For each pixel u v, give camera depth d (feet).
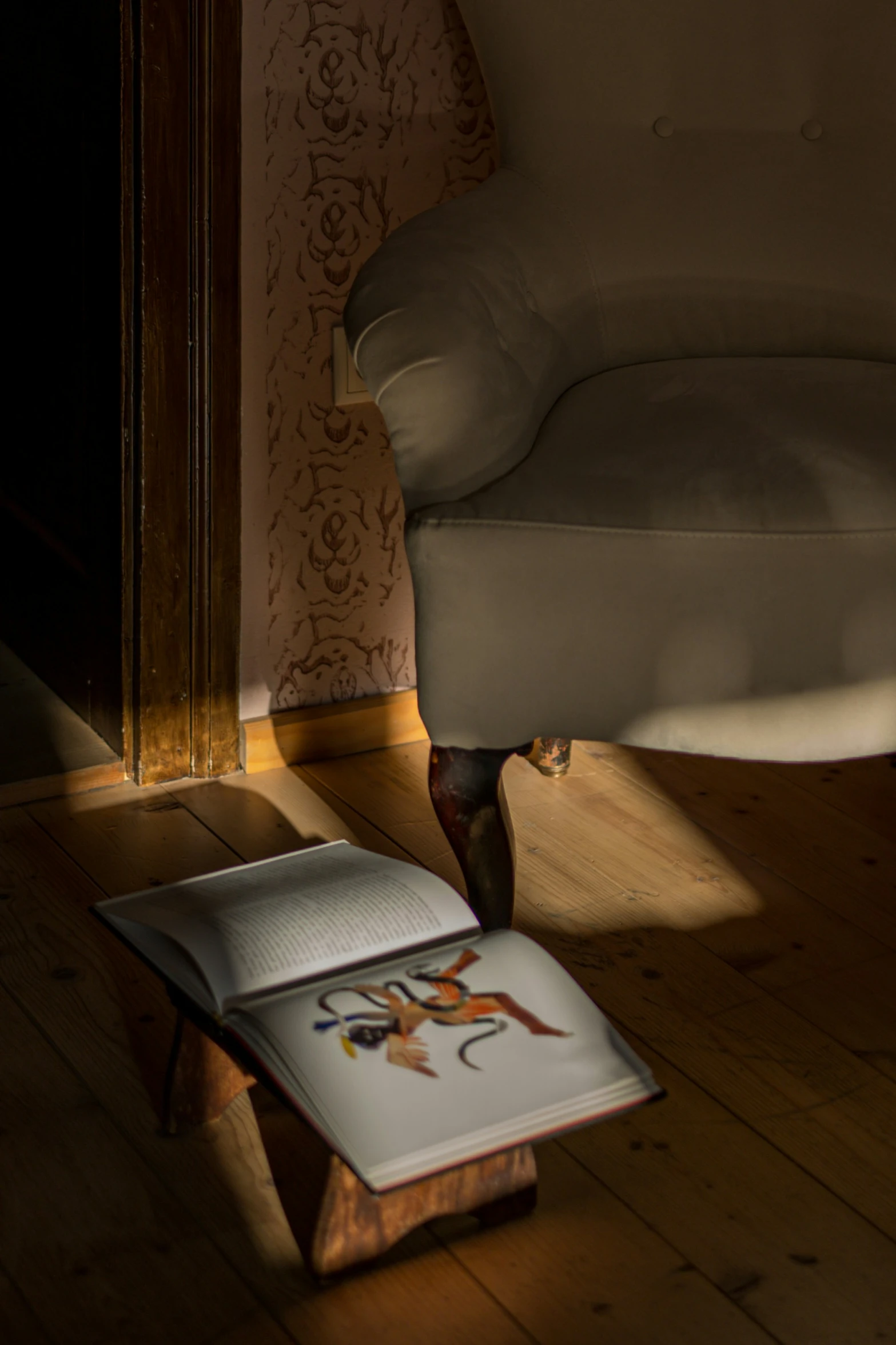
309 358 5.58
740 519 3.82
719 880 5.09
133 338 5.17
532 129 4.86
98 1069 4.00
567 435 4.15
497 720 3.99
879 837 5.43
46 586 6.38
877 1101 3.99
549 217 4.75
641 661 3.94
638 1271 3.36
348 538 5.91
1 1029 4.15
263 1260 3.36
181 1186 3.58
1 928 4.67
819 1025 4.30
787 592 3.86
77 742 5.94
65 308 5.69
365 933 3.40
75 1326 3.15
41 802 5.56
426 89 5.58
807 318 4.86
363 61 5.39
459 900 3.57
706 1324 3.21
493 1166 3.36
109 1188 3.56
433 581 3.86
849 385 4.37
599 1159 3.73
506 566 3.81
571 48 4.81
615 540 3.81
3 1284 3.26
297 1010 3.14
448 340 3.91
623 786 5.78
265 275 5.39
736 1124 3.88
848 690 3.98
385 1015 3.15
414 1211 3.29
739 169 4.89
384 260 4.20
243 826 5.45
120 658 5.63
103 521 5.62
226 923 3.39
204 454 5.38
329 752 6.06
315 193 5.42
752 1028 4.28
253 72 5.14
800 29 4.89
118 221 5.07
